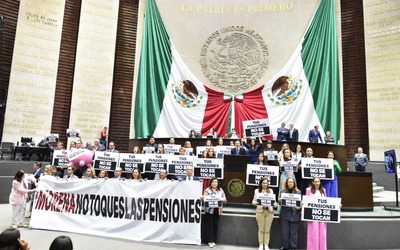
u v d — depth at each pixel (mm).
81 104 13773
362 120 13508
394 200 8938
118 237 6547
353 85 13883
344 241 6535
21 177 7180
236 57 15312
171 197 6473
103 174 7285
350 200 7824
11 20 12812
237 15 15570
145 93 14602
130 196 6672
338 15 14578
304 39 14570
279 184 7430
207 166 6820
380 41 13203
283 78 14359
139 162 7527
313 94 14031
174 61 15102
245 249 6234
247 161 7867
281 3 15344
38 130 12938
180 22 15688
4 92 12445
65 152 8125
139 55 15164
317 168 6680
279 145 9305
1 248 2188
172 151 8883
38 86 13094
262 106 14266
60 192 7109
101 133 13469
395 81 12703
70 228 6891
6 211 8727
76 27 14188
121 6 15148
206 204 6223
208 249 6035
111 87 14336
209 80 15297
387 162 8688
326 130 13609
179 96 14719
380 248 6574
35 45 13164
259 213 6176
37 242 6000
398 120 12477
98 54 14289
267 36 15273
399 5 12891
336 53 14070
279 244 6453
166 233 6367
